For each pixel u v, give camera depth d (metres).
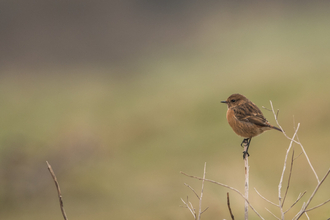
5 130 22.64
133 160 16.05
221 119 18.78
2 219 11.79
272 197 10.00
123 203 11.94
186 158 15.31
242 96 7.73
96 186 13.28
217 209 9.92
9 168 13.23
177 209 10.65
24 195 13.02
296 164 11.81
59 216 11.66
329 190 9.92
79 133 17.50
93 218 11.09
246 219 4.76
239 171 12.40
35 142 16.39
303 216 8.77
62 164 14.27
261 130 7.41
